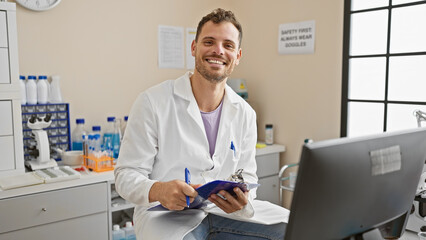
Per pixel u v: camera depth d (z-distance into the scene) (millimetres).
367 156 869
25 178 2150
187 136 1679
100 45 2818
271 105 3266
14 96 2201
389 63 2555
